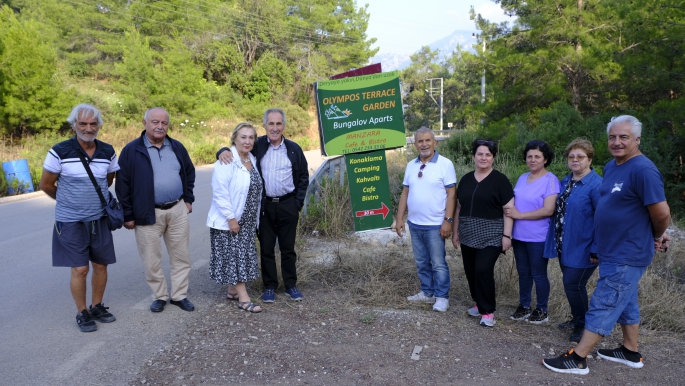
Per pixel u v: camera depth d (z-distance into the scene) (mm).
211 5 48375
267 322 4766
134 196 4766
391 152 16812
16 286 5844
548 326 4805
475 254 4957
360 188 6305
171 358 3963
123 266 6652
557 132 13242
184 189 5113
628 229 3732
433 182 5031
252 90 45688
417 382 3664
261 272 5531
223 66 46688
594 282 5531
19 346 4195
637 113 12023
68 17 40281
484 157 4730
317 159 25219
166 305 5188
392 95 6137
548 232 4621
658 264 6402
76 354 4039
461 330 4652
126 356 4004
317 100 6191
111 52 39906
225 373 3732
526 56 15578
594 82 15203
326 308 5148
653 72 11164
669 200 10672
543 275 4766
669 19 11164
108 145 4645
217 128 35438
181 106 32281
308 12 56094
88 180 4414
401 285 5832
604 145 11375
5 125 20875
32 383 3576
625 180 3727
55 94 21828
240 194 4914
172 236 5004
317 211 8352
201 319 4805
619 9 12312
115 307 5133
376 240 7531
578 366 3826
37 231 9031
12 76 20469
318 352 4113
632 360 3996
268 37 50562
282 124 5199
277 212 5270
